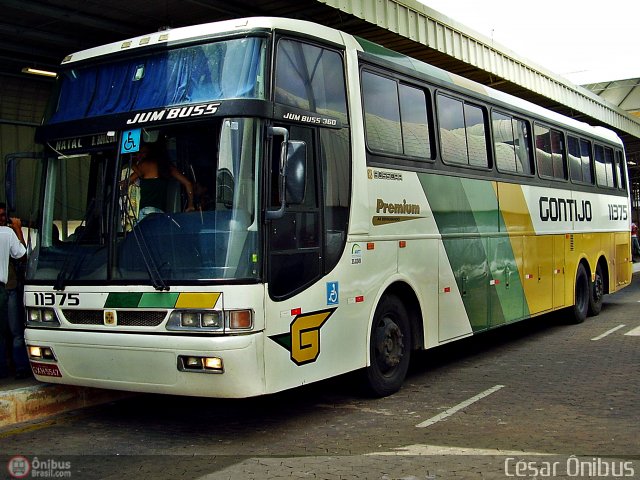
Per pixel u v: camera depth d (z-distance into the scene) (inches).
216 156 234.4
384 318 301.7
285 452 231.9
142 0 341.1
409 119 323.3
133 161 247.6
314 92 263.0
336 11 370.9
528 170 446.6
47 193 267.0
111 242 245.9
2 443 249.8
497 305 392.5
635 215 1528.1
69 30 380.2
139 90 257.1
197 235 232.1
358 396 304.2
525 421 263.7
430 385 330.0
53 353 257.3
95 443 247.8
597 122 823.1
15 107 430.6
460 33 482.6
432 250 330.3
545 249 463.2
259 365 227.1
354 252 275.0
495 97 409.1
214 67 246.1
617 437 241.3
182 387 232.2
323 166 262.7
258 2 354.3
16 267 313.1
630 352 404.2
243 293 224.7
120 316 241.4
